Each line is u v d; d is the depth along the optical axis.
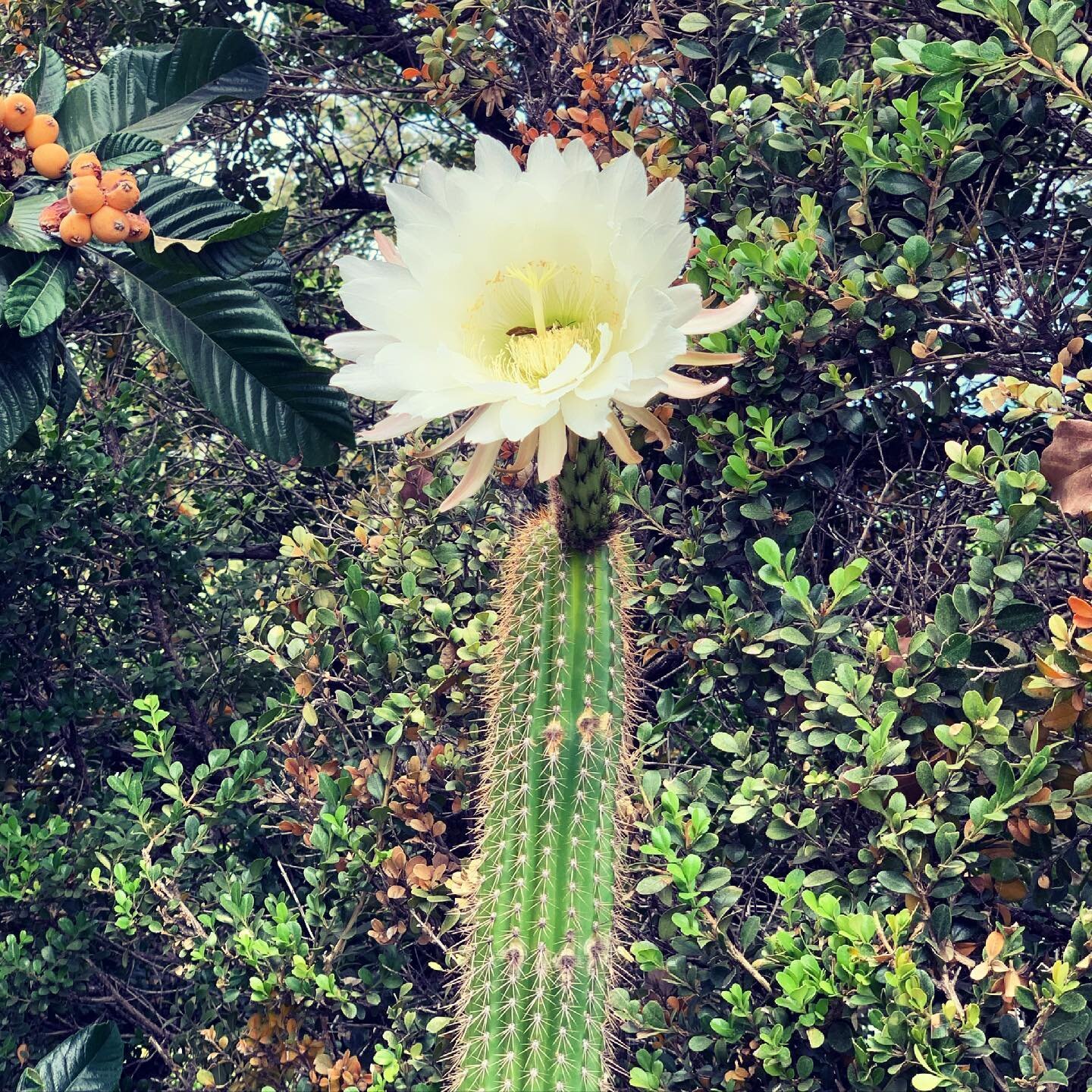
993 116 1.14
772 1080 1.03
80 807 1.64
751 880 1.19
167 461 1.98
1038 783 0.96
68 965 1.44
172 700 1.75
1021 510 1.00
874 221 1.21
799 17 1.25
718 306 1.18
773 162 1.23
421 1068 1.18
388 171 2.27
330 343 0.83
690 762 1.29
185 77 1.09
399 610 1.31
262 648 1.30
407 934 1.29
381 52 1.86
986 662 1.06
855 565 1.04
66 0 1.77
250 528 2.03
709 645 1.11
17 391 0.99
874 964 0.97
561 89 1.40
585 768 0.88
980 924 1.05
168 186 1.02
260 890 1.46
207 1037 1.30
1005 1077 0.98
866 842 1.07
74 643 1.75
